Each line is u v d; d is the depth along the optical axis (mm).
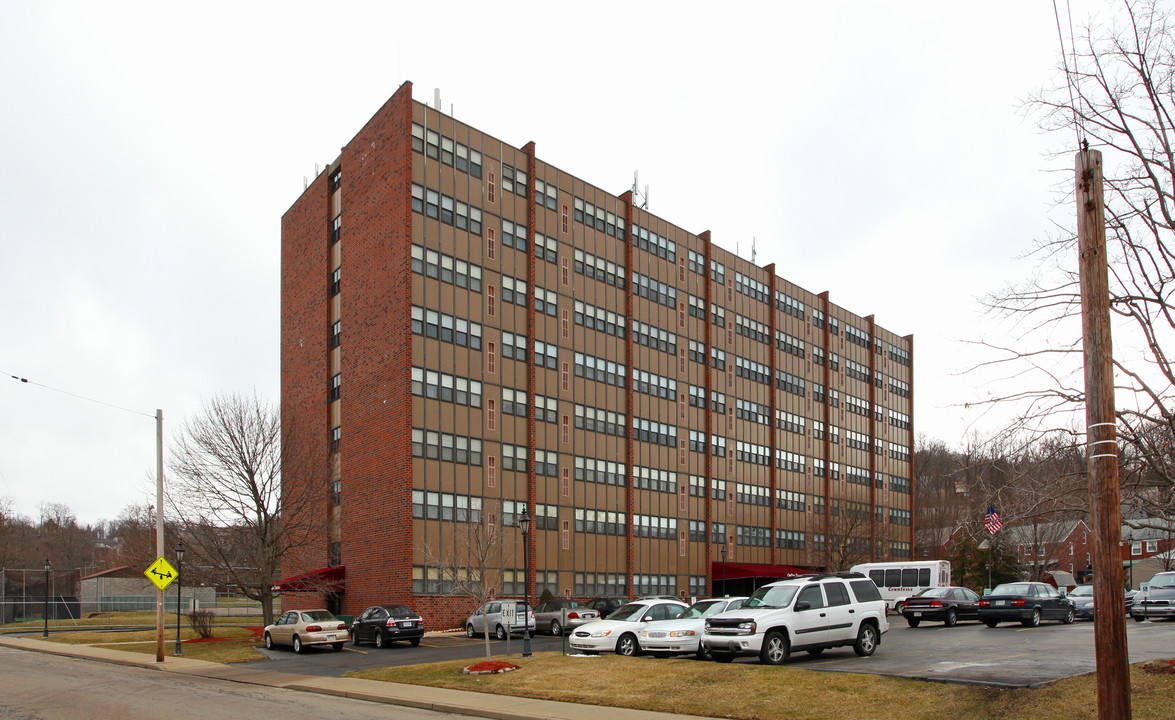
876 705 15383
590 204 54969
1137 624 31484
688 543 58500
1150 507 15609
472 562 37344
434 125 46469
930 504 83250
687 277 61906
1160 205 15594
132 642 40562
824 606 22203
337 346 50375
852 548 68125
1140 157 15344
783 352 70625
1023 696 14820
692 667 20312
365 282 47312
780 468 68312
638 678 19828
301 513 42812
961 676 17312
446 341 45250
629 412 55031
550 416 50031
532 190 50844
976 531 16359
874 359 82125
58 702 19688
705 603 27938
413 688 21297
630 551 53438
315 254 53500
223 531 40750
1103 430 10180
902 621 40312
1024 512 15375
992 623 33312
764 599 22391
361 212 48312
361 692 20703
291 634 32938
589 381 52906
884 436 82125
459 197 47094
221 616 63906
